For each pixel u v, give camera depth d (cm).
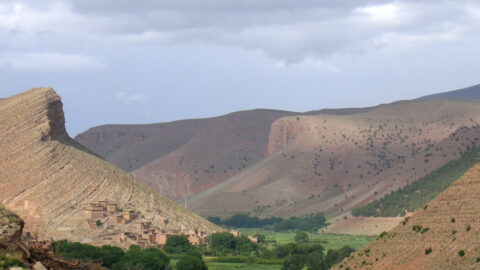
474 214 13962
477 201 14175
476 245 13188
